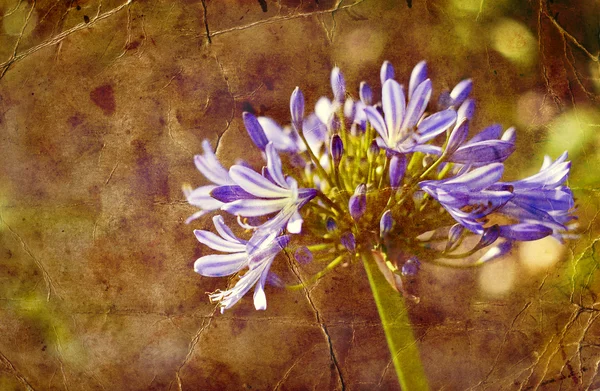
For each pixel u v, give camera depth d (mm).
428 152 498
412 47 541
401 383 550
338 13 545
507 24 545
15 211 551
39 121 551
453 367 549
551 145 538
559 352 549
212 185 538
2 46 558
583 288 543
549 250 540
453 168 502
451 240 513
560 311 546
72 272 551
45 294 554
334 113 526
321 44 542
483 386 551
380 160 507
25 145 551
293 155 518
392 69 536
